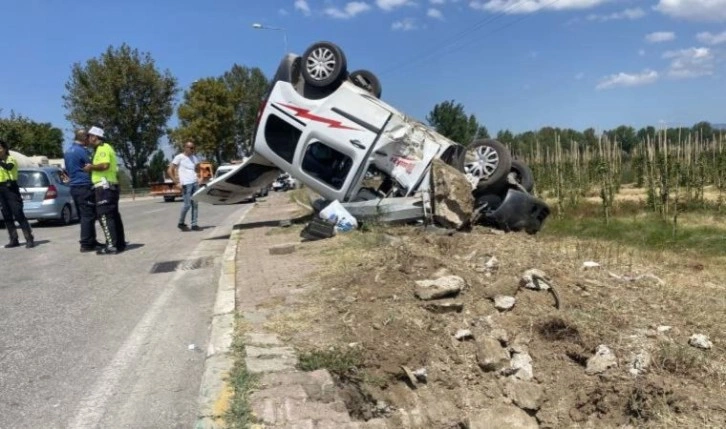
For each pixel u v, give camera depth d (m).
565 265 7.32
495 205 10.66
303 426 3.78
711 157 22.17
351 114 10.64
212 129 62.47
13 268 9.67
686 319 5.60
